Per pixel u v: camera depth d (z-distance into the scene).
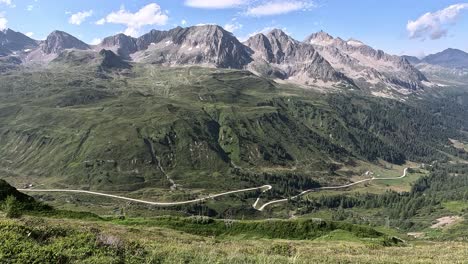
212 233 79.94
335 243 63.12
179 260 24.23
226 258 25.84
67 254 21.58
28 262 19.72
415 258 38.31
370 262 32.53
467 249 49.94
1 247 20.56
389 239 77.75
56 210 77.25
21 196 76.31
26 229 24.17
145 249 25.36
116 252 23.39
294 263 26.98
